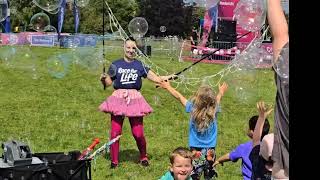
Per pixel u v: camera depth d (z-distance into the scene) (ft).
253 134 10.64
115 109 17.83
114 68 18.08
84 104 33.55
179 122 28.04
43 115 29.32
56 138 23.41
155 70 48.16
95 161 18.53
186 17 101.91
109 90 39.81
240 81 21.27
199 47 63.52
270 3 6.01
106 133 24.79
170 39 73.10
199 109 13.62
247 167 12.21
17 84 42.34
